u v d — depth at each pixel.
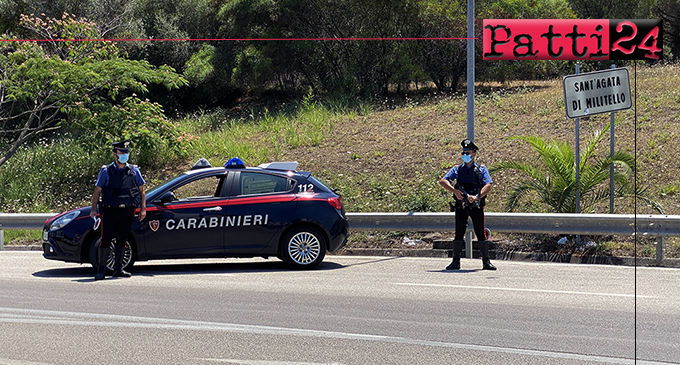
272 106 28.30
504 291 8.04
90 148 19.53
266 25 28.20
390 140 18.69
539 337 5.85
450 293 7.94
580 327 6.20
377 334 6.01
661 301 7.35
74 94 19.64
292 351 5.46
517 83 27.02
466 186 9.81
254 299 7.64
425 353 5.38
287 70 28.47
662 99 18.44
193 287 8.48
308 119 21.58
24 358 5.30
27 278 9.34
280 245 10.03
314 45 27.50
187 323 6.45
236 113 28.59
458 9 26.75
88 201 17.73
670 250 11.05
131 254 9.66
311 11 27.61
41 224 12.91
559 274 9.34
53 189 18.55
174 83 20.98
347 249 12.52
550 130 17.66
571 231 10.77
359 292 8.05
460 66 26.72
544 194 12.81
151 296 7.86
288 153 18.84
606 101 12.14
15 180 19.19
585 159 12.42
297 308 7.12
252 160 18.69
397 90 27.66
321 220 10.06
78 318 6.68
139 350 5.51
